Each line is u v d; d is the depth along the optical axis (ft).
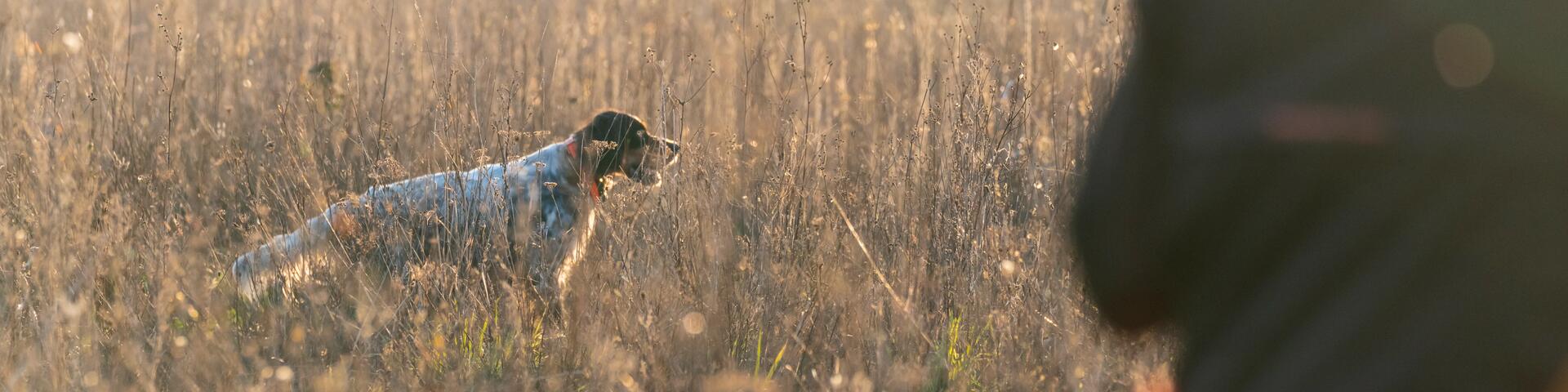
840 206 26.32
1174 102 4.74
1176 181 4.68
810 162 27.48
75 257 24.99
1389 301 4.31
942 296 24.68
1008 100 27.25
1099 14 33.30
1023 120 26.94
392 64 41.29
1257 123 4.43
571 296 24.54
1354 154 4.31
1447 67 4.21
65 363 21.25
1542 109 4.09
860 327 23.45
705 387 21.33
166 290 23.40
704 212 25.48
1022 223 26.32
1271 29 4.50
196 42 40.70
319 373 21.98
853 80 36.47
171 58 40.40
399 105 36.47
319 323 23.76
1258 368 4.57
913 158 26.99
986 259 25.13
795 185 26.35
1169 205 4.69
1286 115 4.38
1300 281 4.45
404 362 22.71
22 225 27.12
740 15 39.83
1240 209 4.51
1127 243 4.84
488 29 40.98
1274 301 4.53
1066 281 22.67
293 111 34.32
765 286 24.22
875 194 26.96
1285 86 4.42
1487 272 4.18
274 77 39.70
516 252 25.62
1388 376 4.29
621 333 23.12
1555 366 4.07
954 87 28.37
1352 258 4.36
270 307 24.54
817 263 24.57
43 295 24.09
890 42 40.14
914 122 30.63
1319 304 4.44
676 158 27.58
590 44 42.50
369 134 31.04
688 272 24.34
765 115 30.68
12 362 22.06
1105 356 19.67
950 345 23.53
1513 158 4.12
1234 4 4.58
